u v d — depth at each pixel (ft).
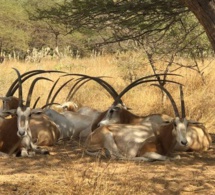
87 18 51.03
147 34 55.16
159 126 46.68
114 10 49.06
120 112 52.29
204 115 61.21
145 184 34.63
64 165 40.16
